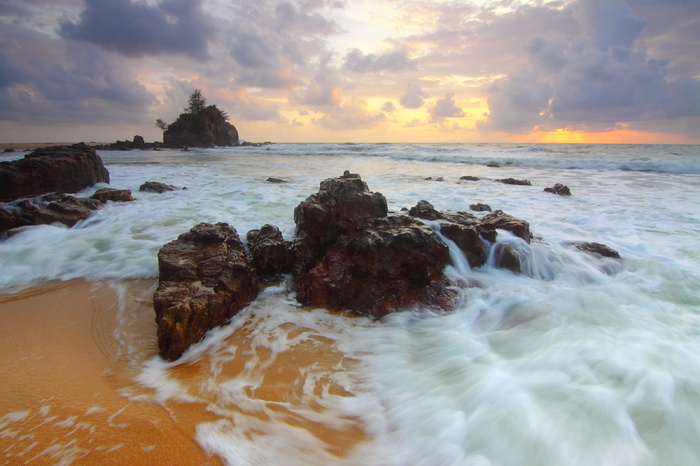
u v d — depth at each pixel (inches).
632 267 268.1
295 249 271.9
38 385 149.7
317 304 229.5
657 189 609.3
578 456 116.1
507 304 219.5
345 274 235.1
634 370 149.3
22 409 134.5
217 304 199.3
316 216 277.7
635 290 229.8
